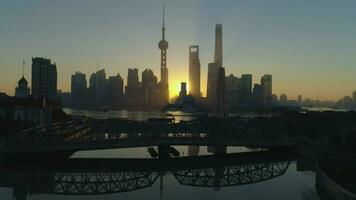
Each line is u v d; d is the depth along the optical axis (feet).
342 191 353.72
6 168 532.73
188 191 437.99
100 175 516.73
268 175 531.91
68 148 593.83
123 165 588.91
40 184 454.81
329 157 539.29
